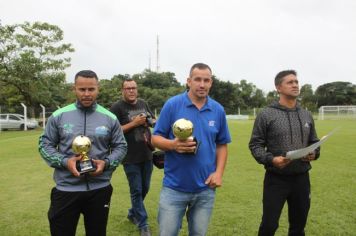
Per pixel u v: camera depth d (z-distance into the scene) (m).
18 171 8.99
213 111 3.34
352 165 9.45
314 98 76.44
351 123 29.73
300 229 3.80
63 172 3.19
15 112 33.28
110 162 3.22
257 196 6.46
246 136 18.25
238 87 72.00
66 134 3.22
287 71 3.73
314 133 3.83
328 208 5.73
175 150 3.14
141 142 4.79
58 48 31.06
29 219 5.36
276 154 3.69
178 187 3.24
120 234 4.77
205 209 3.31
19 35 29.50
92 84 3.23
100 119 3.31
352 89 75.62
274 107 3.76
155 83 67.69
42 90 31.38
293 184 3.66
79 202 3.20
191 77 3.25
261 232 3.71
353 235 4.69
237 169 9.00
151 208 5.89
